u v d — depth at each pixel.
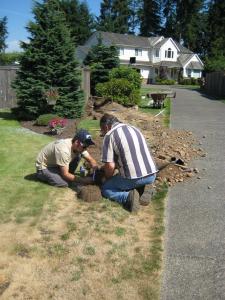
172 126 13.20
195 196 6.26
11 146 9.24
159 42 67.56
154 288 3.77
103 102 16.75
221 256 4.40
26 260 4.16
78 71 13.99
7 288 3.71
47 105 13.21
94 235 4.72
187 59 67.50
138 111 17.09
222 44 72.12
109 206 5.53
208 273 4.06
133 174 5.45
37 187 6.27
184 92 36.31
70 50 13.57
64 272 3.97
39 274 3.93
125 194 5.58
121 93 18.14
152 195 5.96
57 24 13.34
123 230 4.88
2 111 15.59
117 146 5.46
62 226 4.94
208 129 12.71
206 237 4.85
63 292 3.67
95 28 82.88
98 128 11.64
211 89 36.59
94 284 3.80
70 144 6.18
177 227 5.11
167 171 7.16
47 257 4.23
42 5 13.30
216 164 8.14
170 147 9.26
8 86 16.75
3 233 4.71
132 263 4.17
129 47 63.62
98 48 22.66
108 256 4.28
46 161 6.30
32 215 5.23
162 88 44.16
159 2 85.50
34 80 13.00
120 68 20.78
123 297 3.63
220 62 63.59
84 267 4.07
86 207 5.52
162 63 64.75
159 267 4.12
